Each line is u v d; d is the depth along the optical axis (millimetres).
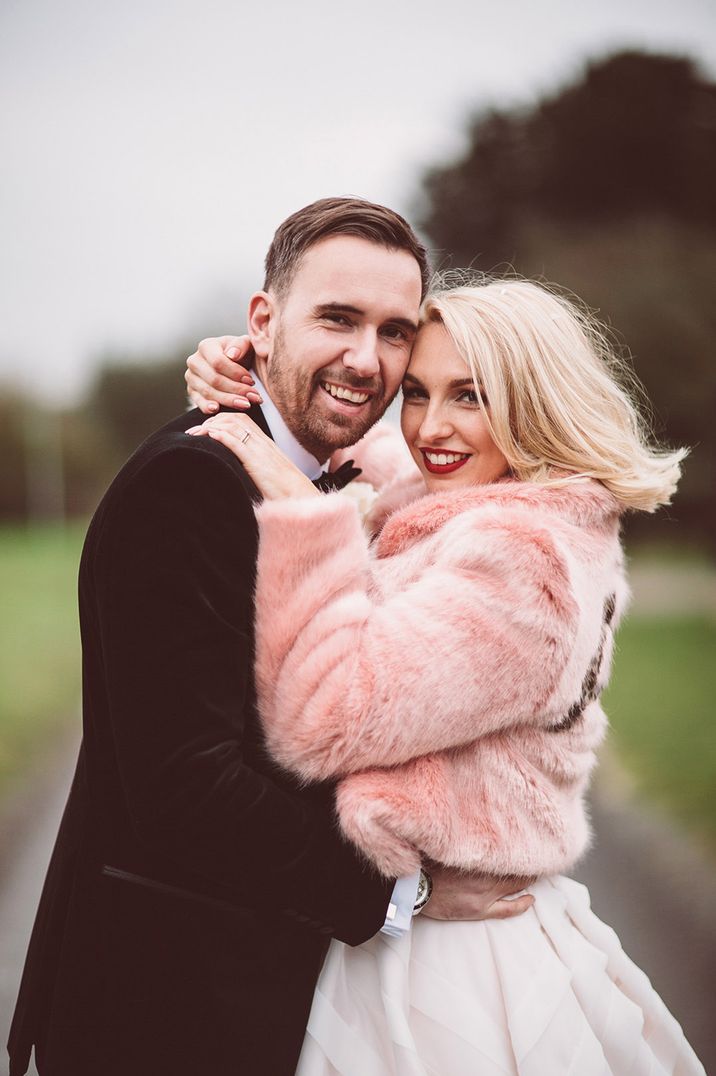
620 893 5074
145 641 1950
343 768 2072
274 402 2400
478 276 2715
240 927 2068
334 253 2314
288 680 2070
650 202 34375
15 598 21219
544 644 2131
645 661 13219
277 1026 2068
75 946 2117
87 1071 2045
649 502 2475
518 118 36656
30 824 5992
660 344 28828
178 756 1930
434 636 2084
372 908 2102
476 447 2539
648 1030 2410
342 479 2656
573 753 2322
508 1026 2180
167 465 2002
